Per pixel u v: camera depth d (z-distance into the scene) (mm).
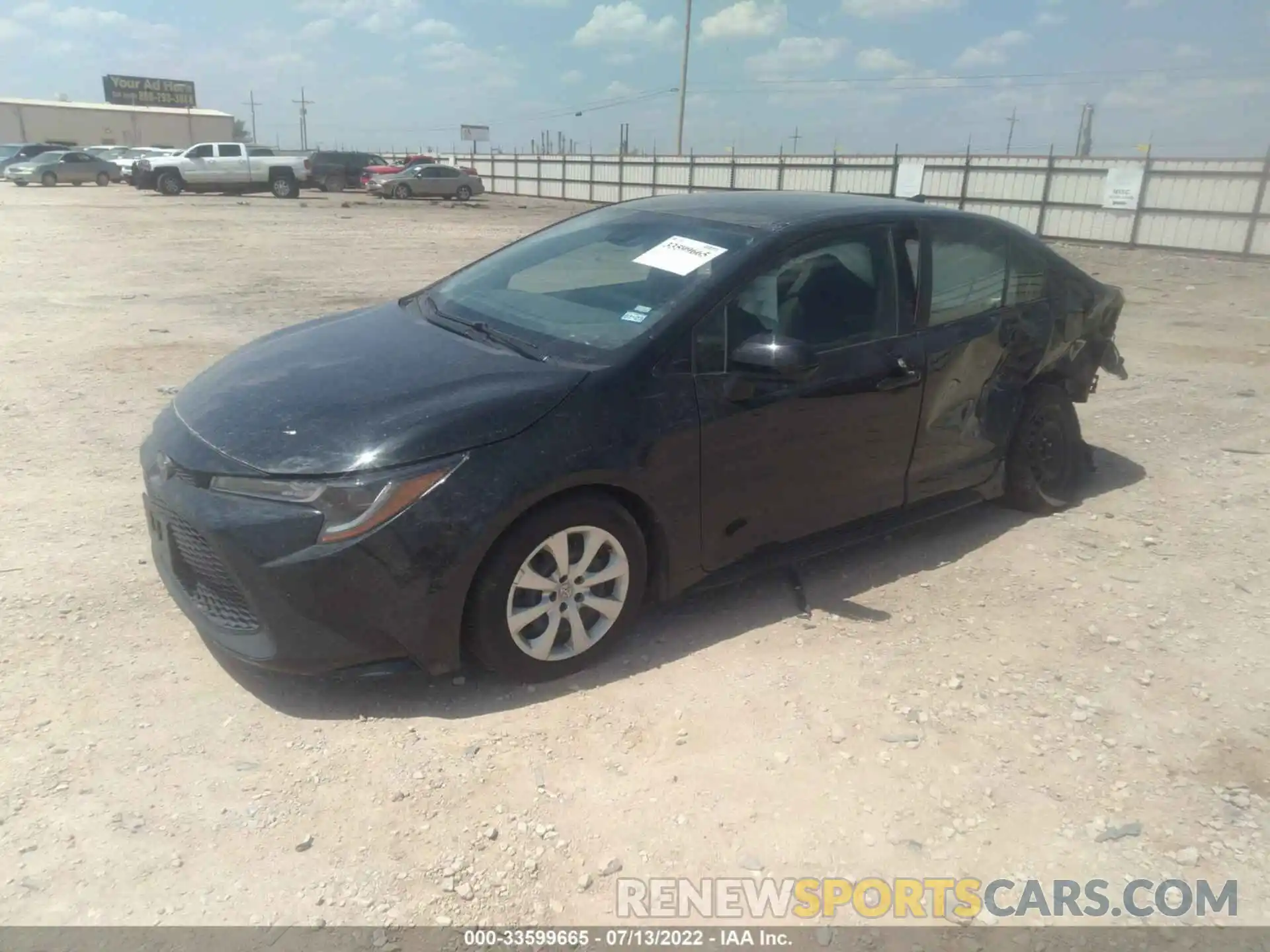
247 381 3541
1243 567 4578
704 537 3701
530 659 3326
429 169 39500
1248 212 21922
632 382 3412
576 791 2885
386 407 3193
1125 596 4258
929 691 3465
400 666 3148
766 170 34281
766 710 3312
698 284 3676
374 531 2963
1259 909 2533
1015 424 4895
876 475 4234
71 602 3838
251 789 2840
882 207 4352
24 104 75688
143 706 3203
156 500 3273
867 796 2912
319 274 14227
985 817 2846
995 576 4426
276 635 3039
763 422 3709
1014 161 26672
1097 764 3100
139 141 82375
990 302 4633
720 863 2637
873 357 4055
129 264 14742
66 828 2648
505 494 3088
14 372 7477
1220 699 3484
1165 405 7484
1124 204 24281
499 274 4414
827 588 4254
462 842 2670
